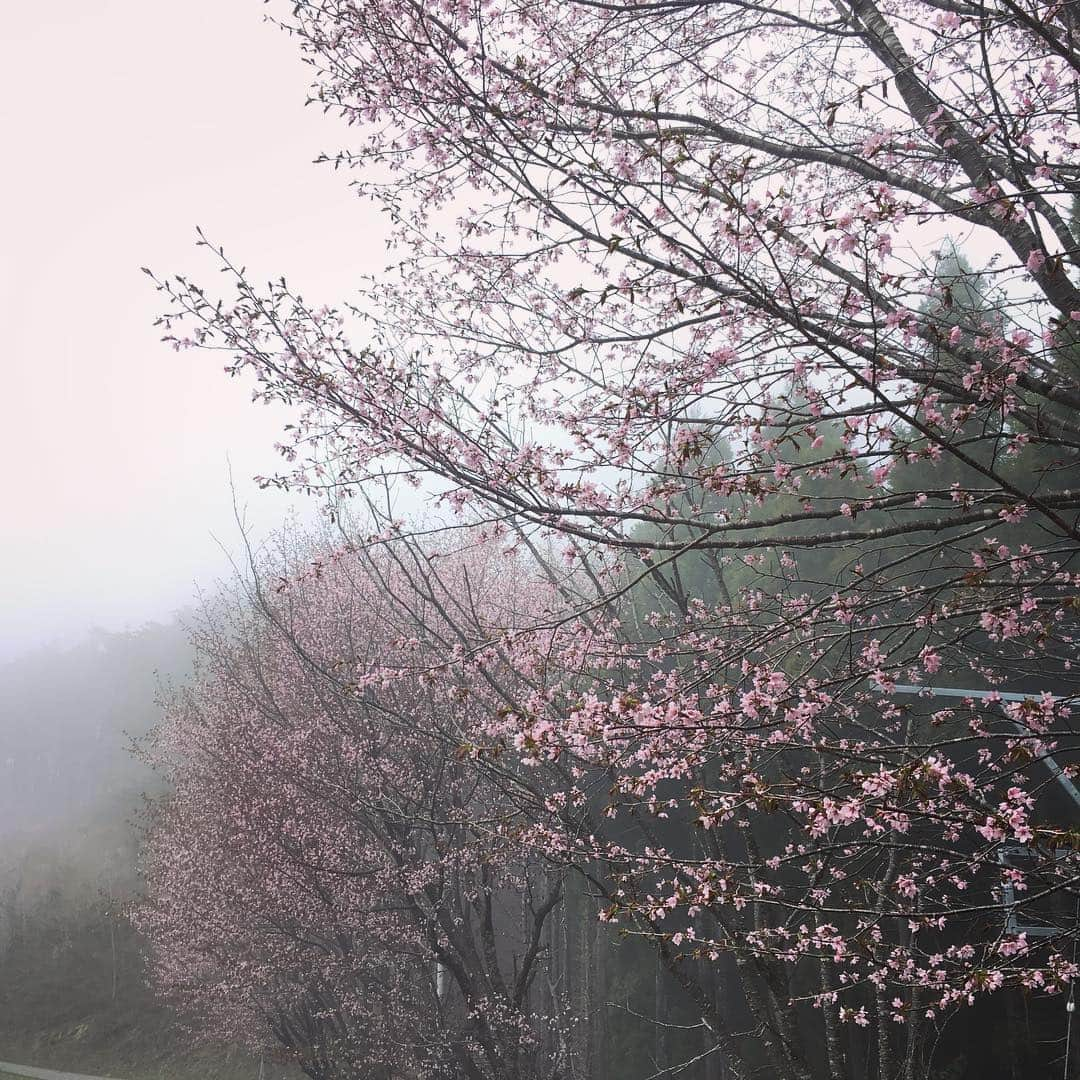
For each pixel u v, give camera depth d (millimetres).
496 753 4504
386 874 12602
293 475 4977
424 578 8336
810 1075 7801
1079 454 4090
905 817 3717
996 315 4789
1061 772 3922
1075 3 3629
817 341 3588
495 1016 11820
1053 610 4352
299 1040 18359
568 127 4723
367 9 4684
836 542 4062
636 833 15031
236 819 15523
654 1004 17312
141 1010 32000
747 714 4090
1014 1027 11914
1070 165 4172
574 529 4258
